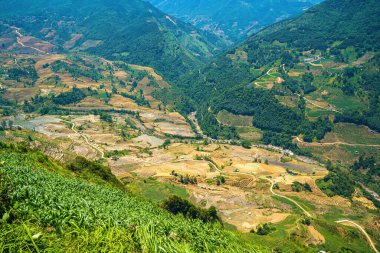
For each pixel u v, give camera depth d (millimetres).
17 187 12938
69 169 53812
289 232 87375
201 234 10969
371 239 95875
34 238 7309
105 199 23172
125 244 8531
